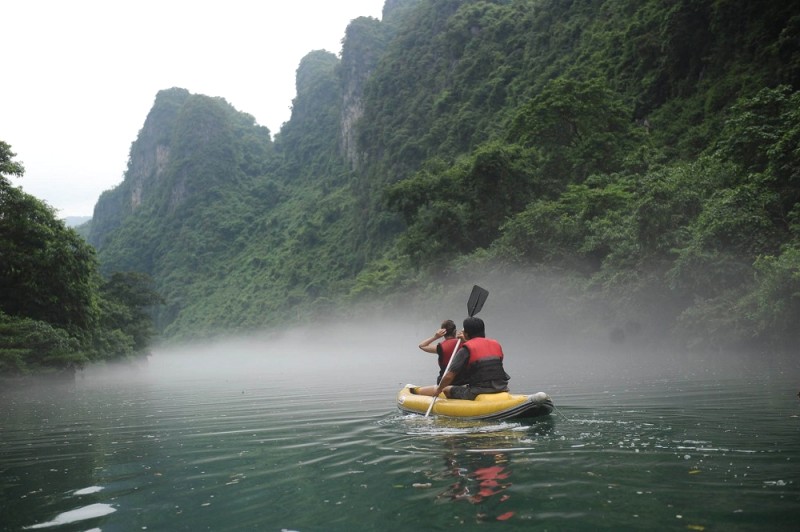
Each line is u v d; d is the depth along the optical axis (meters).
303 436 5.17
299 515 2.72
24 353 18.39
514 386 9.13
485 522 2.49
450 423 5.45
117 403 10.65
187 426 6.50
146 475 3.82
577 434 4.48
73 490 3.48
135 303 49.06
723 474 3.14
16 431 6.82
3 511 3.05
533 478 3.17
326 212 124.50
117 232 182.50
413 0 168.38
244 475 3.66
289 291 113.06
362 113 138.00
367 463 3.79
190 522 2.71
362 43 142.62
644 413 5.55
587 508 2.62
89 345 25.02
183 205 162.88
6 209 22.64
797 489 2.82
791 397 6.40
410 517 2.60
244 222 154.12
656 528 2.34
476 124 81.25
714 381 8.76
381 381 12.98
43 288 22.75
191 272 147.62
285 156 173.88
